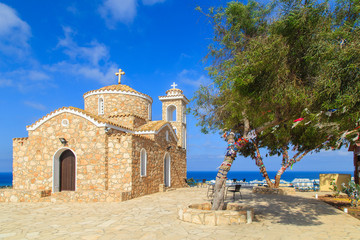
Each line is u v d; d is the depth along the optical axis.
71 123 18.53
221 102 11.53
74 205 15.05
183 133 29.73
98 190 17.59
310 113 8.39
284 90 8.09
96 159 17.86
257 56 8.09
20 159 19.02
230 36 10.48
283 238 8.02
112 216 11.68
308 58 7.93
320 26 8.12
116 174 17.77
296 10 8.09
